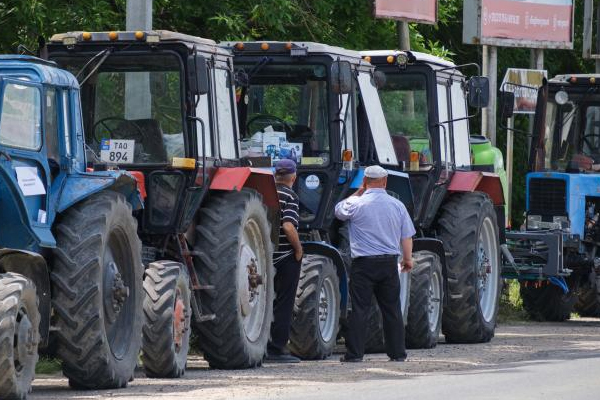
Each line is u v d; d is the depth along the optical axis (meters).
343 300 39.88
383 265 37.31
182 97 34.41
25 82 27.70
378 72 43.16
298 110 39.91
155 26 54.56
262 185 36.84
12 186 26.98
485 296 48.31
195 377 32.59
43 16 47.88
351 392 27.86
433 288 44.31
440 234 47.03
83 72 34.69
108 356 28.81
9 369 25.06
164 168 34.34
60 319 28.38
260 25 56.34
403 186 42.69
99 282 28.55
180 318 32.59
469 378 31.16
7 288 25.44
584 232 56.66
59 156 28.97
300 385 29.66
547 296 57.19
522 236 55.00
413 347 43.50
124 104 34.59
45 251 28.77
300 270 37.84
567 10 70.06
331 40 59.38
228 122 36.59
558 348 41.56
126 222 30.06
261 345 36.03
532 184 57.19
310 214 39.78
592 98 56.91
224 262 34.53
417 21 60.44
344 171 40.12
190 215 34.56
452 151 47.19
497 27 66.44
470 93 46.94
